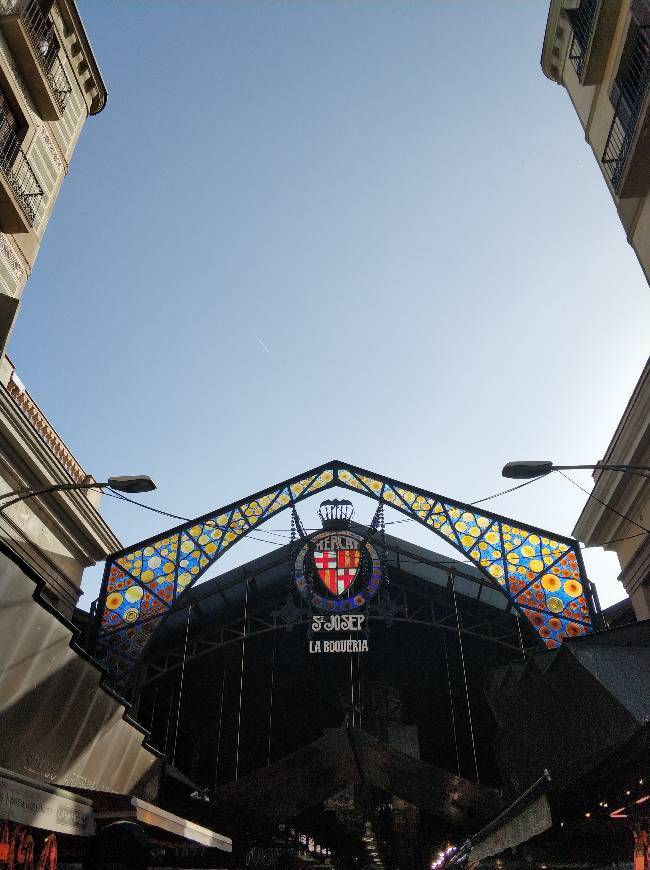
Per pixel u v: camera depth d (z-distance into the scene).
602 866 11.42
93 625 21.39
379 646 30.84
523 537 22.27
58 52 18.06
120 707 10.20
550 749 10.34
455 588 25.67
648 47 13.24
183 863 15.25
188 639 27.83
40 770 8.70
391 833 32.19
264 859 23.41
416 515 23.34
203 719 33.09
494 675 13.59
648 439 15.54
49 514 18.20
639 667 8.69
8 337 14.70
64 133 18.31
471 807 18.11
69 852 9.54
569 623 20.59
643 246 15.21
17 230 15.38
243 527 23.39
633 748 7.94
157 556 22.66
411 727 31.31
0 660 7.02
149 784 13.15
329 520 24.84
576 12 16.98
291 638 30.48
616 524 18.53
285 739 34.28
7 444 15.97
